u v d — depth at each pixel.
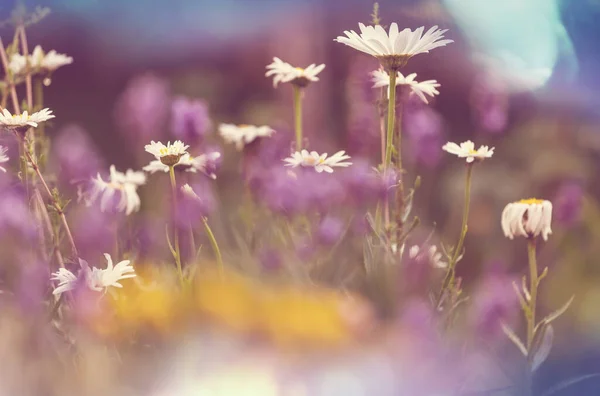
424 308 0.93
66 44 1.50
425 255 0.97
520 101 1.30
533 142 1.32
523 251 1.13
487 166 1.27
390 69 1.00
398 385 0.89
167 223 1.01
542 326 0.98
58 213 1.01
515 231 1.00
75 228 1.03
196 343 0.89
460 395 0.92
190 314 0.89
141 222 1.07
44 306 0.95
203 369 0.89
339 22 1.31
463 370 0.92
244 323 0.89
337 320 0.89
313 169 1.03
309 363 0.88
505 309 0.97
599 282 1.11
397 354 0.90
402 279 0.94
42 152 1.08
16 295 0.94
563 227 1.16
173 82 1.59
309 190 1.03
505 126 1.26
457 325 0.97
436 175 1.21
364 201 1.01
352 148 1.10
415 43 0.99
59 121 1.63
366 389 0.89
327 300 0.90
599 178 1.31
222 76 1.57
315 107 1.29
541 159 1.31
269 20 1.39
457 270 1.05
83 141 1.30
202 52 1.54
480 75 1.22
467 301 0.99
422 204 1.15
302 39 1.31
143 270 1.00
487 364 0.95
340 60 1.29
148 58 1.58
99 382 0.90
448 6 1.21
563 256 1.15
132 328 0.91
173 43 1.56
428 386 0.90
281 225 1.06
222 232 1.07
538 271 1.11
